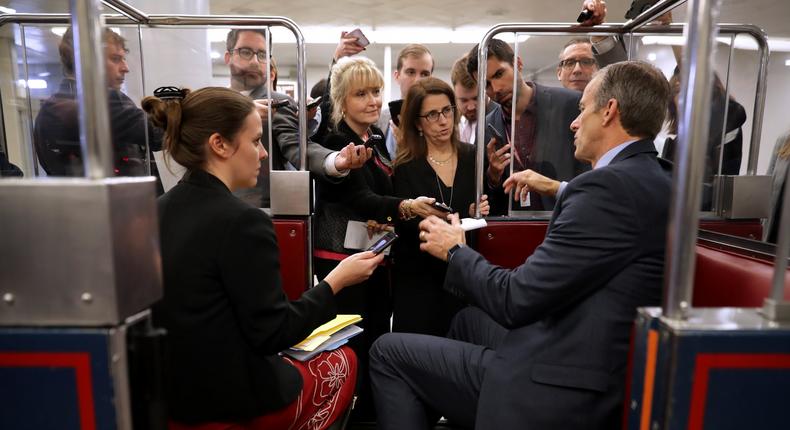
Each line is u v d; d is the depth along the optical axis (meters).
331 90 1.80
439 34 6.86
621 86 1.11
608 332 1.02
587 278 1.01
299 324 1.04
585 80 1.74
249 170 1.11
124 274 0.65
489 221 1.71
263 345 0.98
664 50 1.59
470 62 1.87
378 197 1.66
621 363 1.02
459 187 1.82
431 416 1.45
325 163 1.63
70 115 1.82
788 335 0.67
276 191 1.62
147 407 0.70
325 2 5.43
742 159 1.45
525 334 1.13
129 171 1.81
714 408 0.69
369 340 1.84
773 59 1.36
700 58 0.64
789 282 0.93
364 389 1.82
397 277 1.78
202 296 0.94
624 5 5.10
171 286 0.93
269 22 1.59
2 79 1.79
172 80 2.06
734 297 1.07
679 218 0.68
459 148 1.86
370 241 1.73
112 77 1.73
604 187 1.03
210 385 0.96
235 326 0.98
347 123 1.79
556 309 1.05
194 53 2.15
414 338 1.40
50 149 1.85
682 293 0.69
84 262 0.62
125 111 1.76
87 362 0.65
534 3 5.37
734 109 1.47
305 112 1.59
